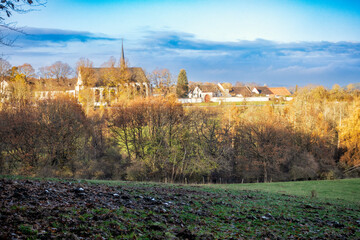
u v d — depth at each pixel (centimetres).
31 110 6519
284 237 1495
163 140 7081
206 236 1335
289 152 7638
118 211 1514
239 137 7962
